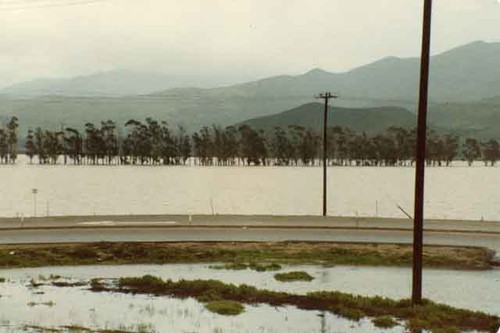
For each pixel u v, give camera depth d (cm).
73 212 8481
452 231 4425
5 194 11950
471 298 2644
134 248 3684
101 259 3475
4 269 3228
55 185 14988
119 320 2239
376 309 2369
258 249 3738
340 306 2384
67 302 2527
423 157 2309
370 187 15162
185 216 5081
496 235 4256
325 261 3472
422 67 2272
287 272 3195
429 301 2408
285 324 2192
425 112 2280
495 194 12875
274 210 9094
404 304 2389
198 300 2567
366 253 3622
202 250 3684
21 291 2733
